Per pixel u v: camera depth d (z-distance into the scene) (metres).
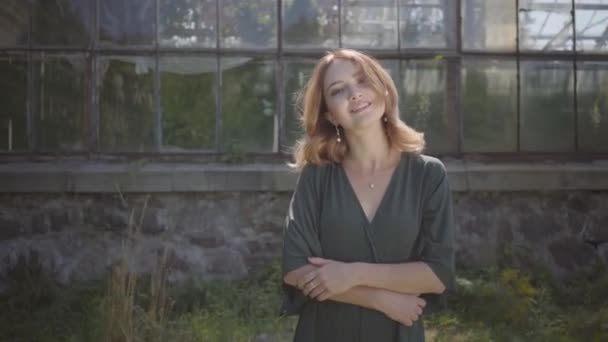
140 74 7.60
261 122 7.66
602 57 7.88
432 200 2.62
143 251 7.38
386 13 7.76
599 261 7.70
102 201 7.37
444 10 7.81
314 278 2.53
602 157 7.90
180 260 7.40
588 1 7.91
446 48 7.82
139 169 7.36
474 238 7.64
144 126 7.60
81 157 7.55
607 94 7.91
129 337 4.90
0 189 7.19
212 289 6.90
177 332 5.32
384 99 2.62
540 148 7.91
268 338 5.79
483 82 7.86
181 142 7.62
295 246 2.60
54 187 7.25
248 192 7.50
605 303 6.70
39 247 7.30
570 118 7.88
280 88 7.67
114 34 7.59
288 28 7.69
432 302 2.65
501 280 6.82
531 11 7.88
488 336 5.91
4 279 7.20
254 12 7.67
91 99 7.55
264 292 6.93
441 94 7.82
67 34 7.54
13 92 7.51
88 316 6.14
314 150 2.67
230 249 7.47
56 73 7.54
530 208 7.71
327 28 7.71
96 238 7.35
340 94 2.60
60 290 6.90
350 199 2.61
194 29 7.64
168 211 7.44
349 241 2.59
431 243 2.61
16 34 7.50
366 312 2.60
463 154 7.84
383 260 2.59
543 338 5.94
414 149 2.67
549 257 7.69
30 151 7.52
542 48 7.89
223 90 7.66
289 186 7.41
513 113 7.88
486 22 7.85
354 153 2.67
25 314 6.48
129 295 5.17
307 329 2.65
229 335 5.65
